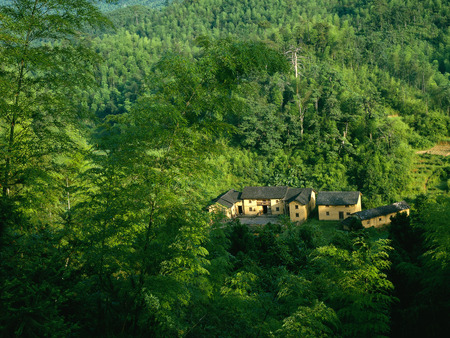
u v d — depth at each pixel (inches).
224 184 2278.5
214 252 540.7
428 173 2263.8
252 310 415.8
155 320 269.1
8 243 274.2
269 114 2418.8
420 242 740.7
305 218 1854.1
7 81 413.4
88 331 235.3
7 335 192.5
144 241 391.9
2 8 428.1
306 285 451.2
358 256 441.4
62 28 436.5
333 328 414.9
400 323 424.2
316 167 2285.9
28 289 213.8
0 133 483.2
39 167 438.6
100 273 326.6
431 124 2603.3
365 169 2190.0
